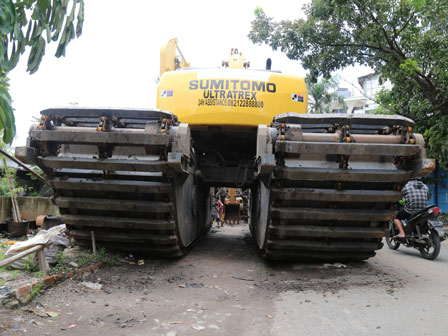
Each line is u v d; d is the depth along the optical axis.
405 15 10.74
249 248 8.14
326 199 5.18
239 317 3.65
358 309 3.83
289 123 4.93
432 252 7.06
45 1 2.32
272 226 5.48
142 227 5.53
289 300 4.18
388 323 3.43
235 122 6.19
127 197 5.34
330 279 5.17
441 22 10.89
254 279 5.24
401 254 7.43
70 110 4.76
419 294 4.36
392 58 11.57
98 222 5.52
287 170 4.92
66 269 4.73
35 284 3.86
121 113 4.79
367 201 5.23
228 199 14.80
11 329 3.06
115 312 3.66
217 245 8.48
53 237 5.46
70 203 5.38
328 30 11.70
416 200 7.23
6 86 2.42
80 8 2.55
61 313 3.53
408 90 12.04
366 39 11.40
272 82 6.35
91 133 4.73
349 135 4.81
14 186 9.97
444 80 10.81
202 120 6.21
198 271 5.59
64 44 2.46
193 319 3.57
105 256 5.66
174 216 5.50
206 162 7.52
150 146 4.84
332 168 4.99
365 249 5.73
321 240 5.65
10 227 8.40
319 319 3.56
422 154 4.79
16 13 2.09
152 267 5.68
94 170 5.17
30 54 2.34
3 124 2.41
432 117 12.29
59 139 4.77
